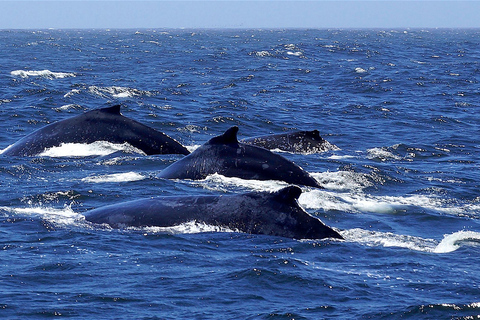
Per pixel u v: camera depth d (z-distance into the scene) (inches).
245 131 4493.1
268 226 2097.7
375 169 3282.5
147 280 1689.2
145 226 2140.7
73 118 3516.2
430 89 7293.3
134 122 3543.3
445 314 1524.4
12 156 3307.1
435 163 3609.7
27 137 3454.7
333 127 4714.6
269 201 2150.6
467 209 2635.3
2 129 4156.0
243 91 6801.2
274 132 4547.2
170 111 5162.4
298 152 3668.8
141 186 2748.5
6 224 2167.8
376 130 4648.1
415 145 4035.4
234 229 2107.5
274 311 1518.2
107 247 1951.3
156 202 2235.5
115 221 2181.3
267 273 1738.4
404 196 2827.3
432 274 1786.4
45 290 1603.1
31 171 3016.7
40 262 1801.2
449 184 3070.9
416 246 2075.5
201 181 2861.7
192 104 5634.8
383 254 1959.9
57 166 3125.0
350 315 1507.1
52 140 3408.0
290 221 2103.8
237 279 1708.9
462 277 1760.6
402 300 1594.5
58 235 2055.9
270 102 5935.0
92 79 7775.6
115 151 3405.5
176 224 2134.6
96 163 3196.4
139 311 1498.5
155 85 7175.2
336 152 3759.8
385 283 1711.4
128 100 5708.7
